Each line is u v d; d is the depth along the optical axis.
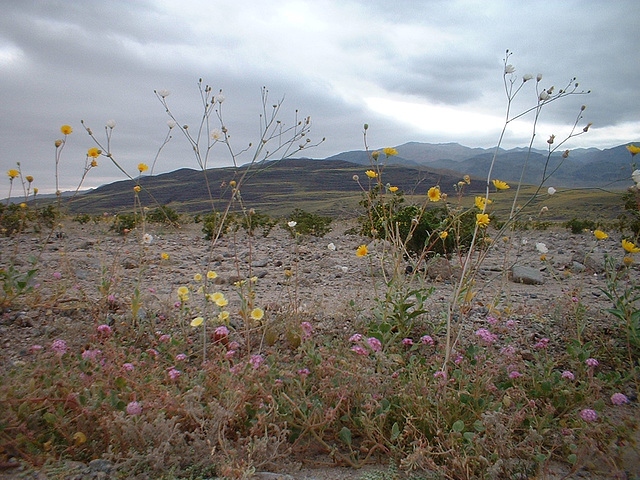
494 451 2.31
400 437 2.48
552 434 2.61
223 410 2.42
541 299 5.51
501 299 5.40
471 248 3.18
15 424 2.27
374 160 3.94
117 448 2.29
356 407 2.74
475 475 2.30
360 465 2.48
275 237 14.24
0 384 2.45
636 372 3.26
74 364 2.88
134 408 2.28
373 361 3.09
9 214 11.89
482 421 2.40
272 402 2.64
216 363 3.07
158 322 4.12
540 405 2.82
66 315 4.21
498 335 3.98
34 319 4.07
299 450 2.59
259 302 5.00
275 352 3.48
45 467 2.14
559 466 2.45
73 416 2.43
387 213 6.11
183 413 2.54
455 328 3.85
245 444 2.46
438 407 2.58
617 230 14.98
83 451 2.33
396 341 3.71
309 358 3.20
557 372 3.13
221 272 7.19
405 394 2.67
